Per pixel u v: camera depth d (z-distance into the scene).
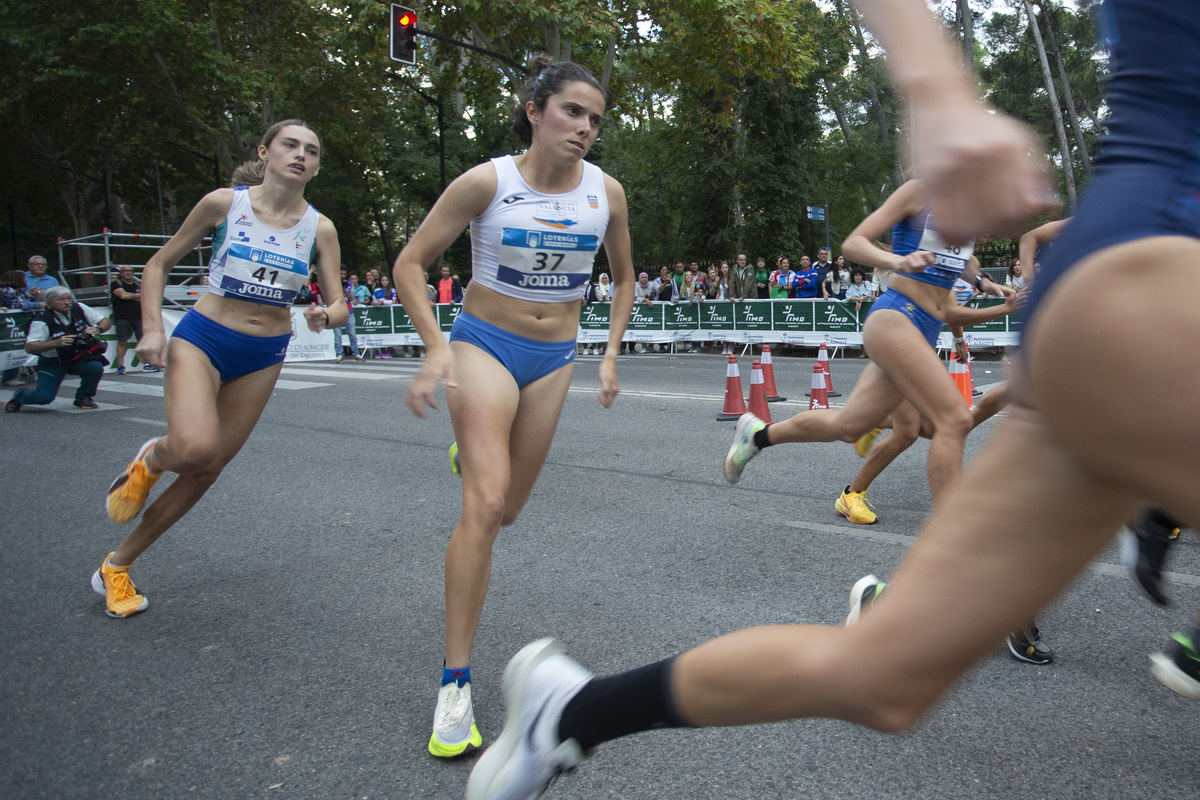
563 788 2.31
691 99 27.83
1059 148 22.05
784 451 6.64
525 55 22.81
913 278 3.58
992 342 13.73
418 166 34.47
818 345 15.56
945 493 3.42
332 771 2.42
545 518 4.95
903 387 3.52
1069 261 1.01
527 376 2.87
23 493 5.81
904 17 0.97
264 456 6.91
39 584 4.03
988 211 0.87
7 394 11.61
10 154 32.06
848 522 4.70
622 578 3.92
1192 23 1.02
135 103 26.91
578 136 2.74
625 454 6.71
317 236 3.70
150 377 13.70
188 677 3.04
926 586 1.16
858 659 1.20
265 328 3.60
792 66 21.33
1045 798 2.20
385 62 26.33
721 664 1.33
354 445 7.33
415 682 2.96
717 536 4.51
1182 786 2.23
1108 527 1.09
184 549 4.53
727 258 29.41
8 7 24.48
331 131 29.06
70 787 2.36
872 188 34.66
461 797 2.29
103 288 18.17
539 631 3.36
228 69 25.38
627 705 1.43
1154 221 0.98
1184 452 0.92
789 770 2.35
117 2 23.61
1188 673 2.56
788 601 3.58
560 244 2.81
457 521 4.97
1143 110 1.04
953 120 0.89
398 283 2.69
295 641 3.33
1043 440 1.10
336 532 4.79
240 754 2.52
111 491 3.54
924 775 2.31
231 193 3.54
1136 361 0.93
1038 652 2.95
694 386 11.02
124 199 39.75
